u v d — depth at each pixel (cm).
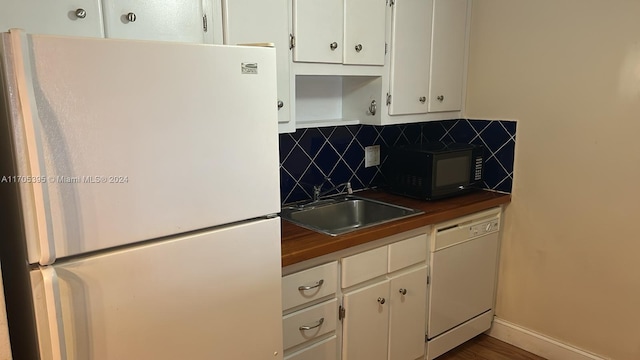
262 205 132
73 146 97
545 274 253
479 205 242
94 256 104
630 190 219
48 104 93
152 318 115
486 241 256
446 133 287
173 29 151
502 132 261
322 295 184
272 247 137
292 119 194
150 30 146
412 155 247
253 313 136
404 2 227
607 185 226
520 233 261
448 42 254
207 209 121
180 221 116
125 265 108
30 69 90
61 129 95
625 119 216
